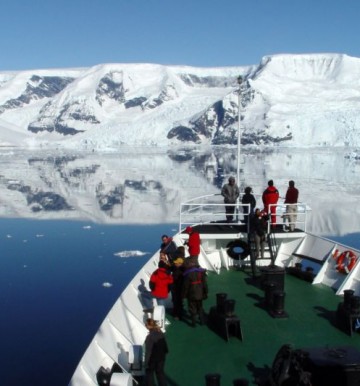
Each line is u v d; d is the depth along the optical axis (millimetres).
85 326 23047
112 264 33844
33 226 51219
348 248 13492
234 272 14914
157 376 8109
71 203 68750
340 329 10781
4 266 33531
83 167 138375
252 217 14344
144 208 63781
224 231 15336
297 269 14523
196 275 10641
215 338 10359
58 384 18188
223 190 16734
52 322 23609
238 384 7504
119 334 9289
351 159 176250
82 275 31141
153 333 8117
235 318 10289
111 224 52250
